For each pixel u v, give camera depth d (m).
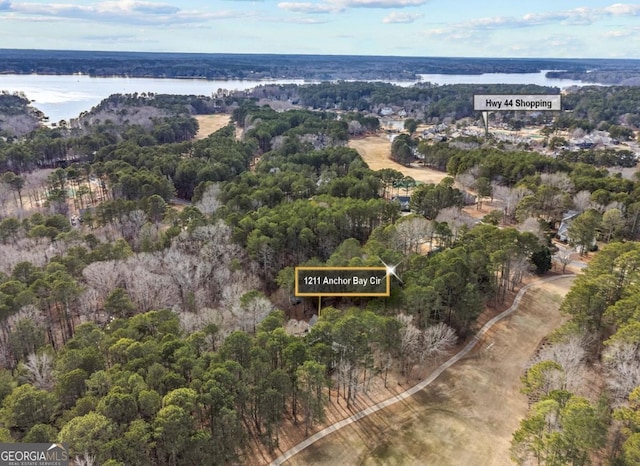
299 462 55.88
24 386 52.00
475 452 57.84
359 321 63.00
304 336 66.69
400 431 60.91
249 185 139.75
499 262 86.81
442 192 129.25
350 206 110.06
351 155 177.12
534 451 49.47
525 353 77.06
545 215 128.25
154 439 47.47
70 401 53.22
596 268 82.31
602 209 120.88
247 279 89.56
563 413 48.81
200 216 111.25
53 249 97.00
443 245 101.31
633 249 81.44
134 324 66.12
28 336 65.94
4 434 45.22
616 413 49.69
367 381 68.69
